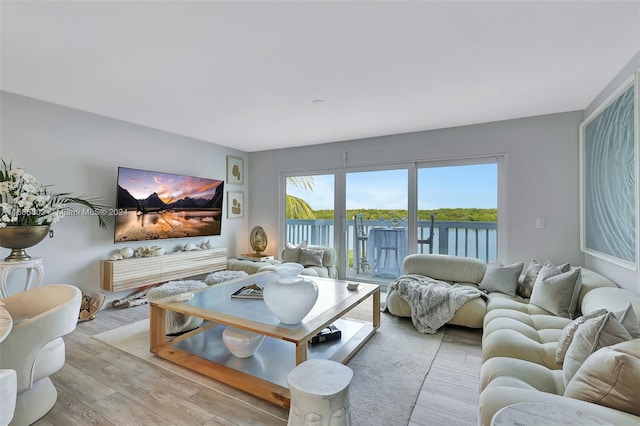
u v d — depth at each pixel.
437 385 2.10
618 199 2.39
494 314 2.41
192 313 2.30
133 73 2.53
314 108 3.36
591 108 3.16
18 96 3.01
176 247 4.54
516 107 3.33
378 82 2.70
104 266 3.63
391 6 1.70
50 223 2.94
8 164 2.96
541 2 1.67
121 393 1.98
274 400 1.87
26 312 2.00
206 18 1.81
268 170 5.61
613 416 0.97
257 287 2.88
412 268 3.81
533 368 1.53
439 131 4.16
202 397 1.95
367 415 1.79
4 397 1.08
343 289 2.99
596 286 2.35
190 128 4.18
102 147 3.66
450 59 2.29
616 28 1.90
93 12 1.74
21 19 1.80
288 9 1.72
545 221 3.57
